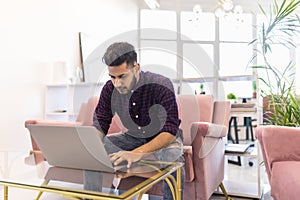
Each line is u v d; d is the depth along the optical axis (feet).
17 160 4.72
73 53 11.10
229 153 8.60
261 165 8.48
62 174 3.75
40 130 3.52
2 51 8.18
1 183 3.77
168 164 3.98
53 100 9.86
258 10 19.02
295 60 17.94
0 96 8.14
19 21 8.72
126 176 3.59
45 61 9.73
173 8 17.92
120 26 14.58
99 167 3.60
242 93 14.85
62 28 10.54
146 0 16.42
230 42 19.25
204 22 18.74
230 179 10.05
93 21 12.37
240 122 14.79
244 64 18.98
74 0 11.18
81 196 3.26
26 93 8.97
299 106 8.21
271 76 12.31
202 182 6.81
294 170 5.36
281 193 5.51
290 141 6.03
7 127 8.34
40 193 5.28
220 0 14.51
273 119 8.63
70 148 3.52
